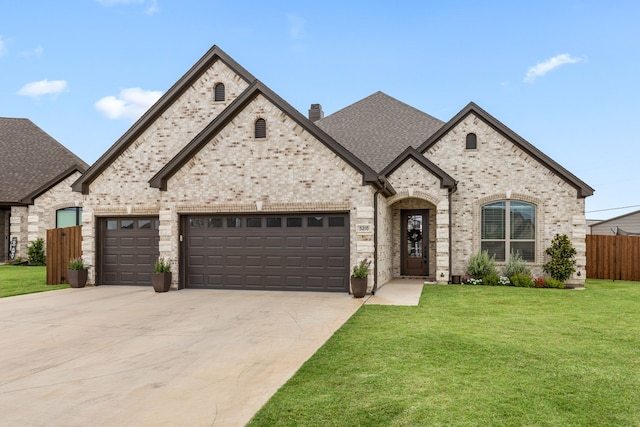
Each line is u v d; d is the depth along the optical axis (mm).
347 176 13898
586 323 9727
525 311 11141
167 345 8109
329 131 21156
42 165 26938
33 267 22391
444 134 17859
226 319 10258
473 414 4930
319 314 10734
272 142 14453
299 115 14188
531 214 17219
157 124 16422
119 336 8789
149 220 16094
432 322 9766
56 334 8969
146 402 5480
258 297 13250
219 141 14805
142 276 16062
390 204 17250
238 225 14867
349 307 11617
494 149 17422
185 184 14977
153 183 14875
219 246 14961
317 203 14062
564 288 16000
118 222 16344
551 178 16922
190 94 16516
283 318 10305
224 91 16469
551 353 7344
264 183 14453
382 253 15898
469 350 7480
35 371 6695
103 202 16234
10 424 4898
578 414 4953
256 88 14398
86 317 10562
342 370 6457
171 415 5086
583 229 16594
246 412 5145
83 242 16219
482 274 16750
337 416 4898
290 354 7461
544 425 4672
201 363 7035
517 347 7691
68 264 16484
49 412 5207
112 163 16281
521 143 17016
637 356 7203
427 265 18703
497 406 5145
